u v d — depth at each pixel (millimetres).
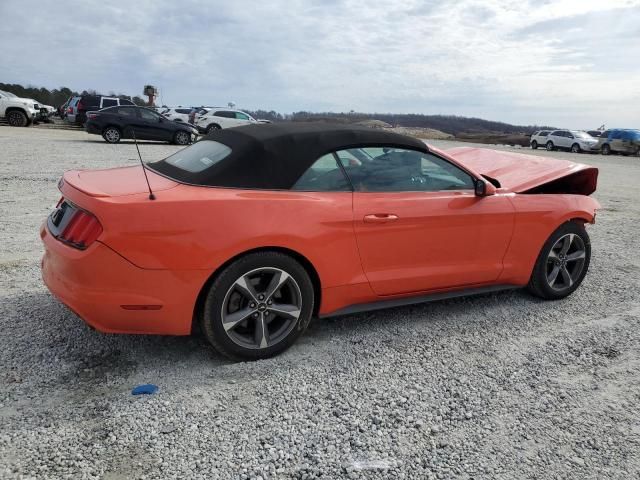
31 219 6578
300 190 3396
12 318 3711
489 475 2430
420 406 2955
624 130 33312
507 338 3904
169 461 2396
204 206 3027
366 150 3695
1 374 3010
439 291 4039
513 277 4359
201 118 29141
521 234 4266
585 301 4762
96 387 2957
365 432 2693
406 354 3566
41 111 29125
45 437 2504
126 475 2289
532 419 2896
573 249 4750
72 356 3264
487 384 3232
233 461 2422
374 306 3789
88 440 2506
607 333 4074
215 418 2734
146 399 2865
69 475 2266
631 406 3082
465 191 4062
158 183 3248
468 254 4043
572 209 4473
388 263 3693
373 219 3521
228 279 3109
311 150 3477
